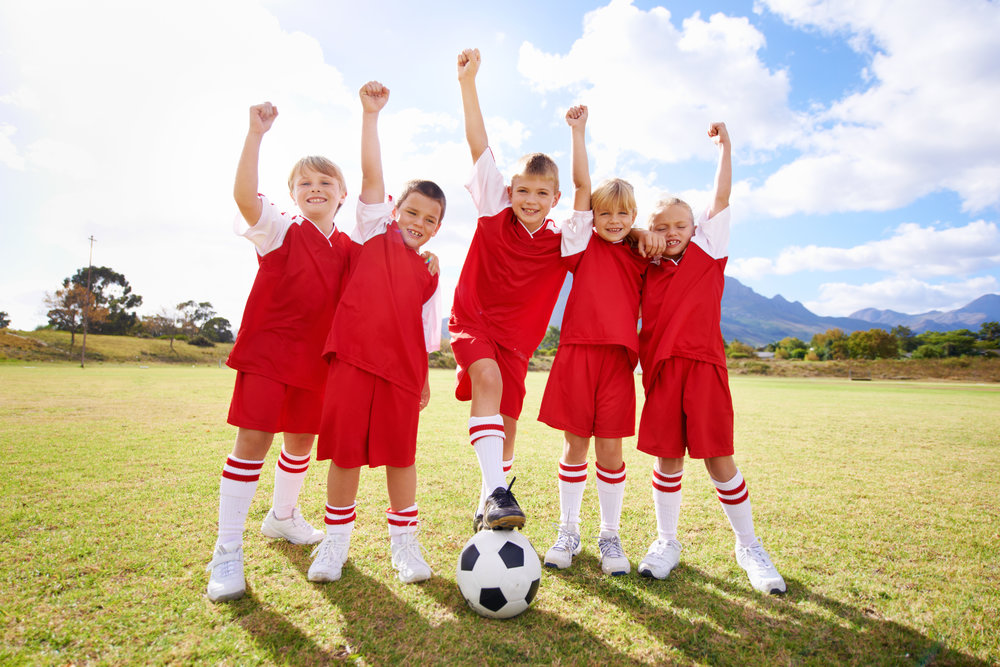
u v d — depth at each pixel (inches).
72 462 174.2
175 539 103.8
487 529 84.3
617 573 95.3
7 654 63.4
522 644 69.8
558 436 274.4
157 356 2228.1
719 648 70.1
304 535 107.0
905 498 156.3
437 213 102.7
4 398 392.2
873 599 86.7
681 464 102.0
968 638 74.4
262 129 92.7
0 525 109.8
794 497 155.0
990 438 297.0
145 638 68.1
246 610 76.7
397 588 86.4
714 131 109.5
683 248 106.1
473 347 102.0
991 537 120.1
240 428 89.0
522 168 106.1
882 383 1615.4
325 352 91.7
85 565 90.4
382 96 99.7
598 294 102.3
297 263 97.0
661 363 99.6
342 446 87.2
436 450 218.7
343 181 106.4
